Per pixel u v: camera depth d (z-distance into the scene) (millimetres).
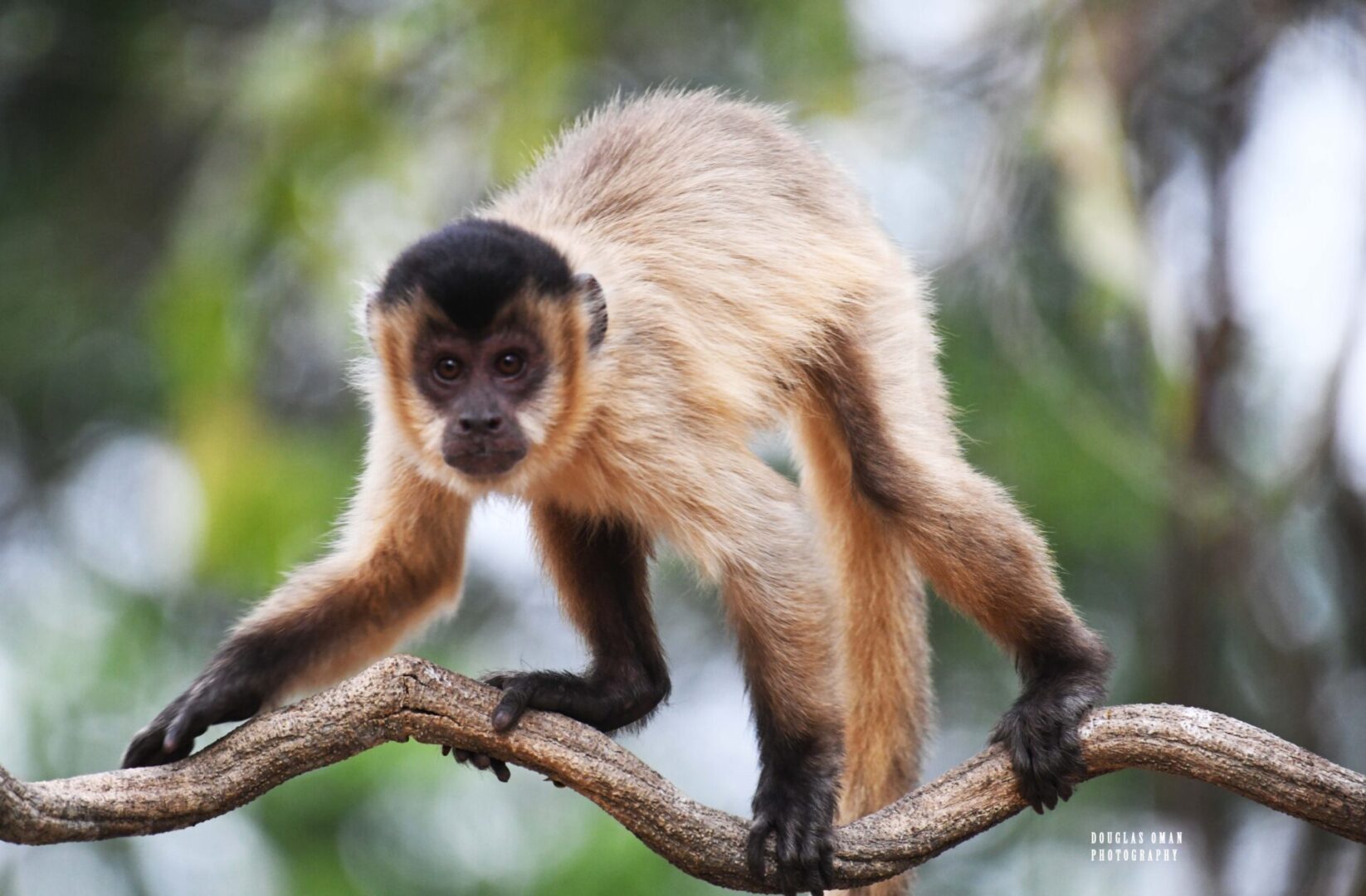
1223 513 15719
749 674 9703
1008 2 16625
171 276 17578
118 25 22109
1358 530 16609
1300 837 16641
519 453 10141
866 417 10836
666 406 10156
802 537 9945
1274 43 16469
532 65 16938
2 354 21688
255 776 8539
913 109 17578
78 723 17703
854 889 9289
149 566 19609
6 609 19406
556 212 11164
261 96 17312
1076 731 9266
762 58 18844
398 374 10469
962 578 10328
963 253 15789
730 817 9211
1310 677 17891
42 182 22516
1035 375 16062
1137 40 16109
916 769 11227
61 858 17188
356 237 16953
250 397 17406
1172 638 16578
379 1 19203
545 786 16812
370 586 10250
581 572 10641
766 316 10750
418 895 15969
